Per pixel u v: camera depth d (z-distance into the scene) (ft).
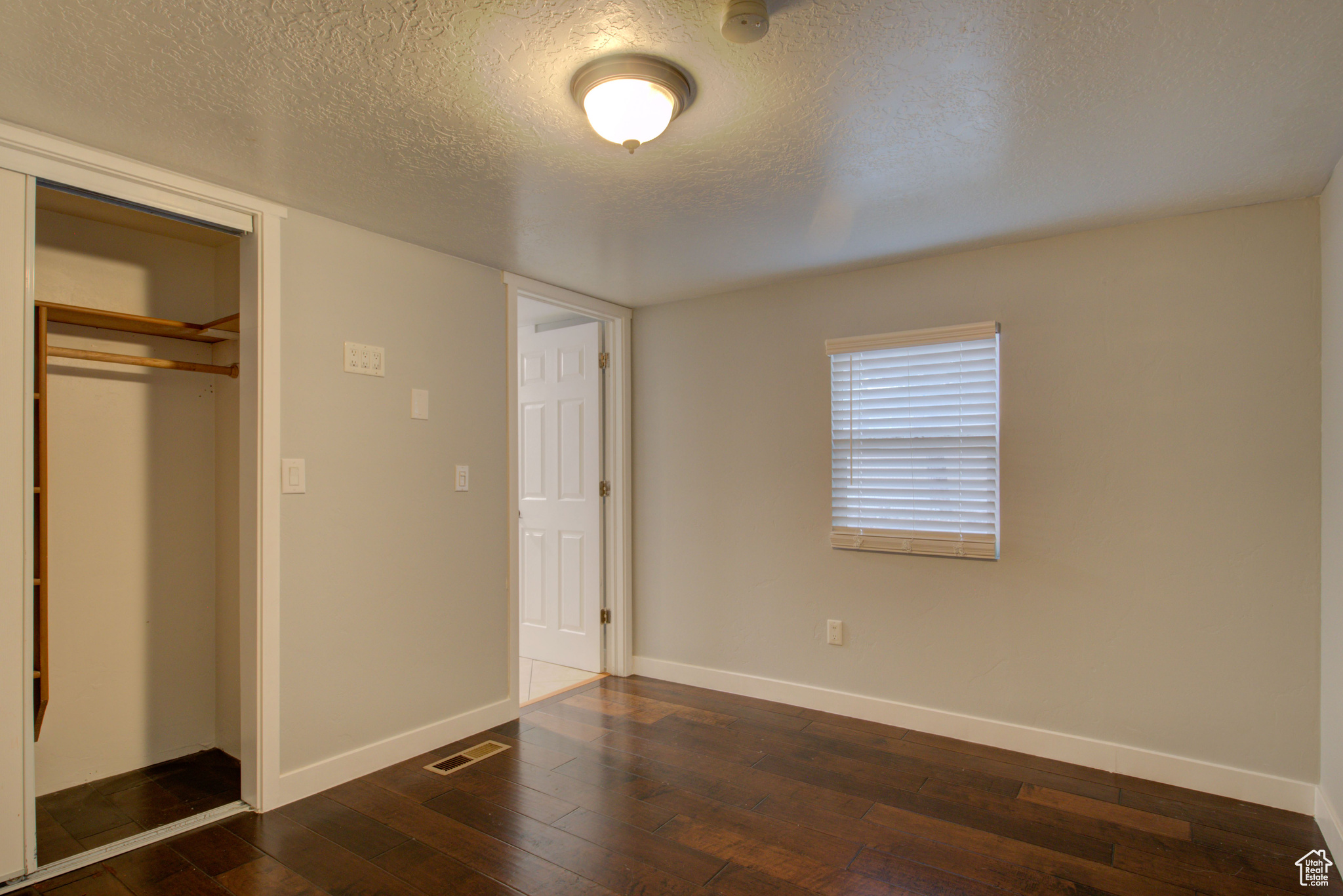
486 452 10.04
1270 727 7.68
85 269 8.34
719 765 8.71
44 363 6.92
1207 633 8.01
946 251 9.46
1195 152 6.49
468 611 9.73
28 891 6.06
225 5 4.37
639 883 6.23
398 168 6.84
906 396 9.93
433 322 9.34
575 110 5.72
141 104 5.62
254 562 7.54
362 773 8.38
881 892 6.09
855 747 9.26
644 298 12.07
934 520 9.69
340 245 8.30
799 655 10.90
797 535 10.93
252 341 7.59
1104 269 8.61
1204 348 8.05
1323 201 7.34
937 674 9.70
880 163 6.73
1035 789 8.01
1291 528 7.60
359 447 8.46
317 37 4.72
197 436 9.18
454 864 6.53
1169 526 8.23
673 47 4.87
